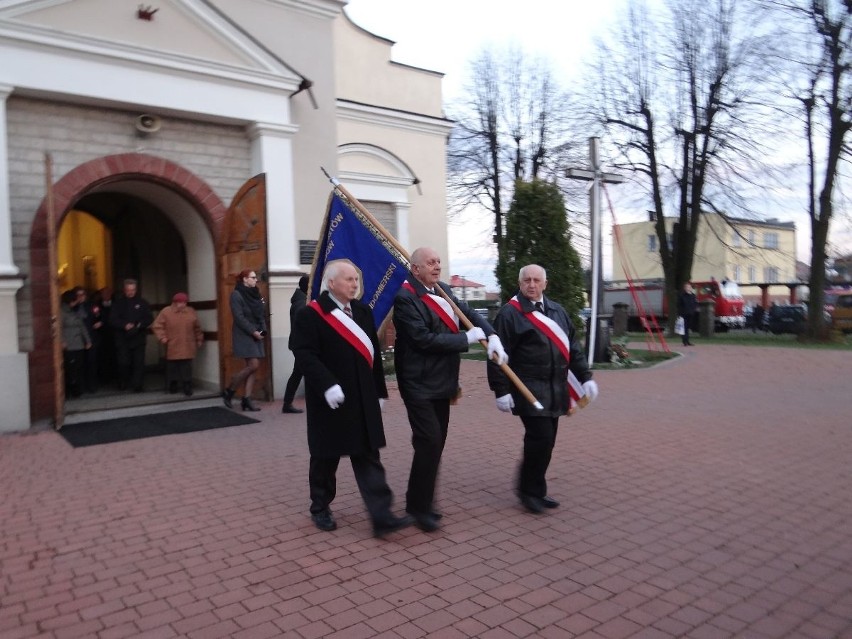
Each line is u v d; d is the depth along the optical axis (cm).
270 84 952
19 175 798
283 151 973
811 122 1931
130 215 1255
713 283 2727
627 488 538
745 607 337
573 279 1296
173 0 869
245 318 855
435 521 447
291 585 366
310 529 453
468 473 586
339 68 1625
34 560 404
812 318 1941
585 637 309
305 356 419
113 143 867
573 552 409
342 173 1530
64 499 520
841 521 461
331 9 1056
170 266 1173
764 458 627
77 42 798
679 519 466
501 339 466
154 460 634
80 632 317
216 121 941
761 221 2475
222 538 438
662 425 778
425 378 441
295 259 988
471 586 362
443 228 1806
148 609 340
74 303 974
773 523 457
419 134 1753
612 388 1071
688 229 2380
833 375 1194
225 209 955
